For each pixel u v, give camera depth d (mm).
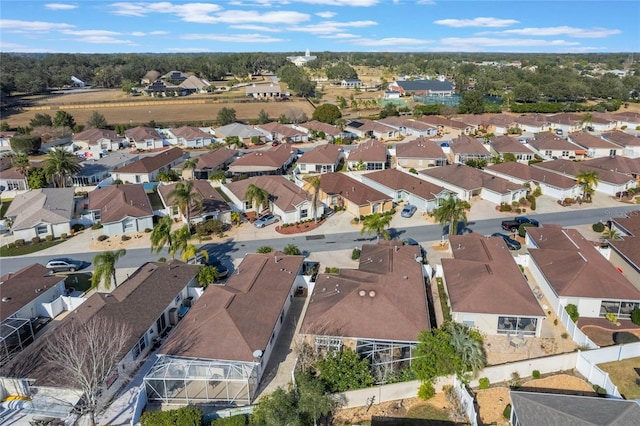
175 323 45719
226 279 54562
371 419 33812
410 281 46625
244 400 35750
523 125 143875
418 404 35312
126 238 66625
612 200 80125
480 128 144375
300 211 71062
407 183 79312
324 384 34531
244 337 38188
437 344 35969
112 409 35031
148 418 32094
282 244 63844
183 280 49156
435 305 48094
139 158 108562
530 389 36031
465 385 35875
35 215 67875
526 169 86750
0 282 49500
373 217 59188
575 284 45531
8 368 36375
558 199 80188
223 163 100562
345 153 113375
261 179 81312
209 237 66312
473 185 79438
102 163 99250
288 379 37906
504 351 40531
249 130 128875
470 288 44375
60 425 33312
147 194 85125
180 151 110250
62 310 48812
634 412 29062
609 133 124562
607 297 44312
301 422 31688
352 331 39250
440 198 70250
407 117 162625
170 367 36031
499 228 68250
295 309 47906
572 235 57000
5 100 197125
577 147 108438
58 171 84562
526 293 44281
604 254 58000
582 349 40094
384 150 103688
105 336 36906
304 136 129875
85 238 67312
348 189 76750
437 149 104750
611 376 37094
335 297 43156
